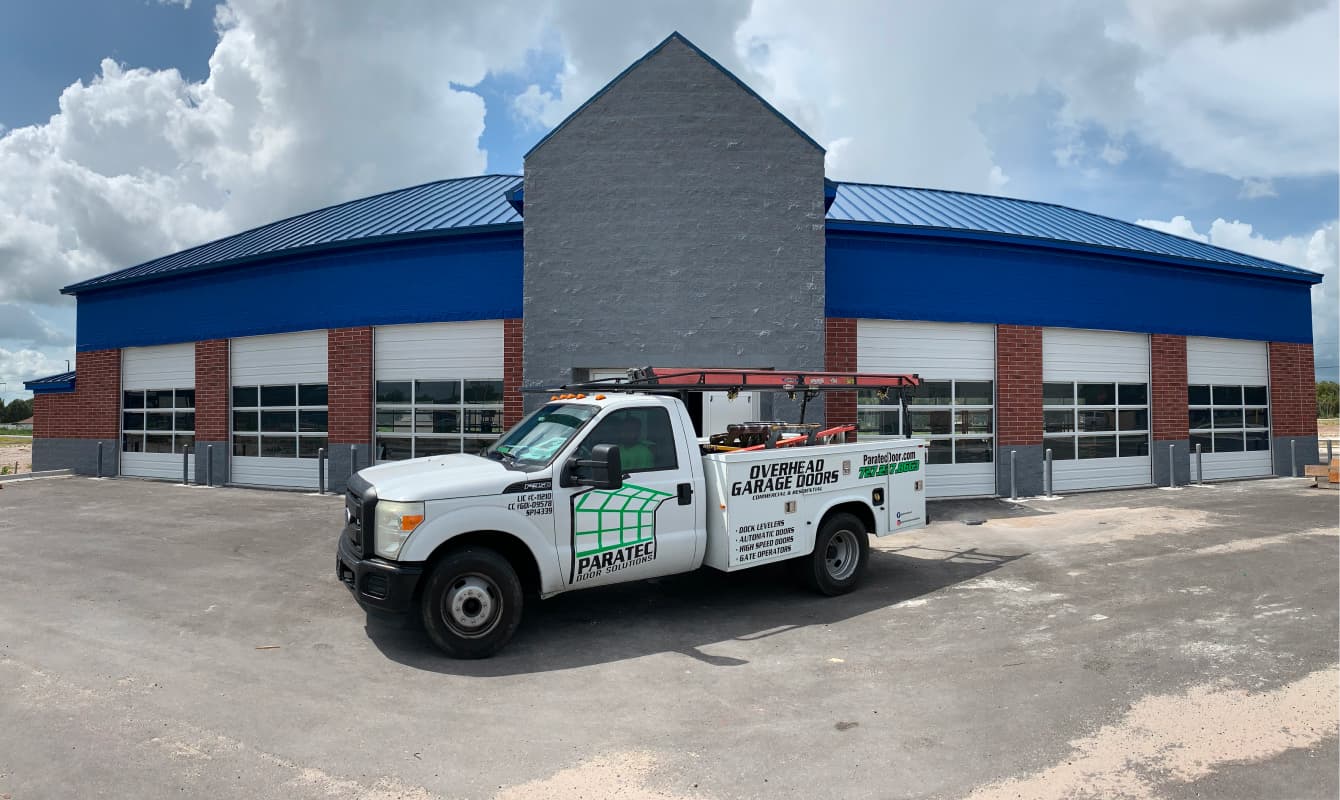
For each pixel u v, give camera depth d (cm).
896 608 715
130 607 704
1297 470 1759
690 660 578
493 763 407
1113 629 630
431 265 1387
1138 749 414
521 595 598
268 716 467
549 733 446
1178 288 1605
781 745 427
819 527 760
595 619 686
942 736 436
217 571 844
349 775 391
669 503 673
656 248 1185
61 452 1866
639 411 675
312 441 1516
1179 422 1595
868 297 1354
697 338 1180
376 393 1437
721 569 693
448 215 1510
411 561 564
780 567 868
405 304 1401
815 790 376
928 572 851
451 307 1369
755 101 1205
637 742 433
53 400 1886
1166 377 1584
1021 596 742
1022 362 1445
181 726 450
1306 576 789
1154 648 580
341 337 1457
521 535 598
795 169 1208
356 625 659
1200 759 401
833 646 608
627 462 660
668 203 1191
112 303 1792
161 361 1731
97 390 1816
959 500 1378
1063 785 377
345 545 640
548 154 1196
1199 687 500
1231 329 1672
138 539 1020
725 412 1176
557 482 619
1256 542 968
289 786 379
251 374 1588
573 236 1188
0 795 366
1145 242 1719
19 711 468
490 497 588
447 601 575
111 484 1647
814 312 1198
